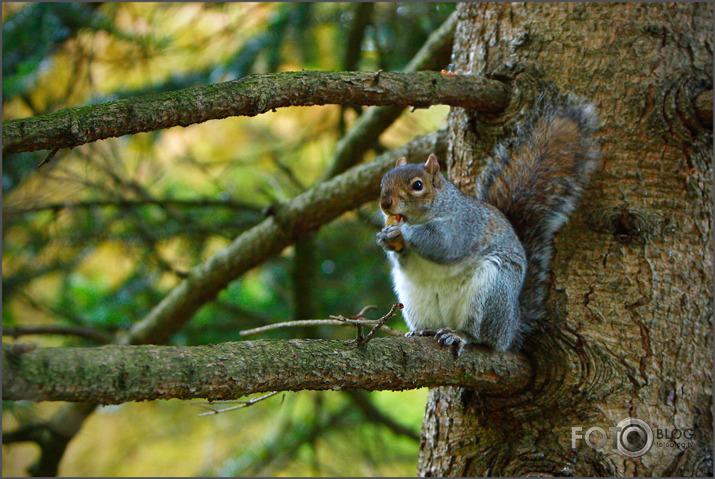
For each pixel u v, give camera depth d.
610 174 6.69
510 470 6.27
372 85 5.84
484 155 7.25
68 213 10.75
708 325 6.49
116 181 10.31
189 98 5.07
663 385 6.21
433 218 7.01
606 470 6.01
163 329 9.84
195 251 11.45
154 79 11.33
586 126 6.83
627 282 6.45
